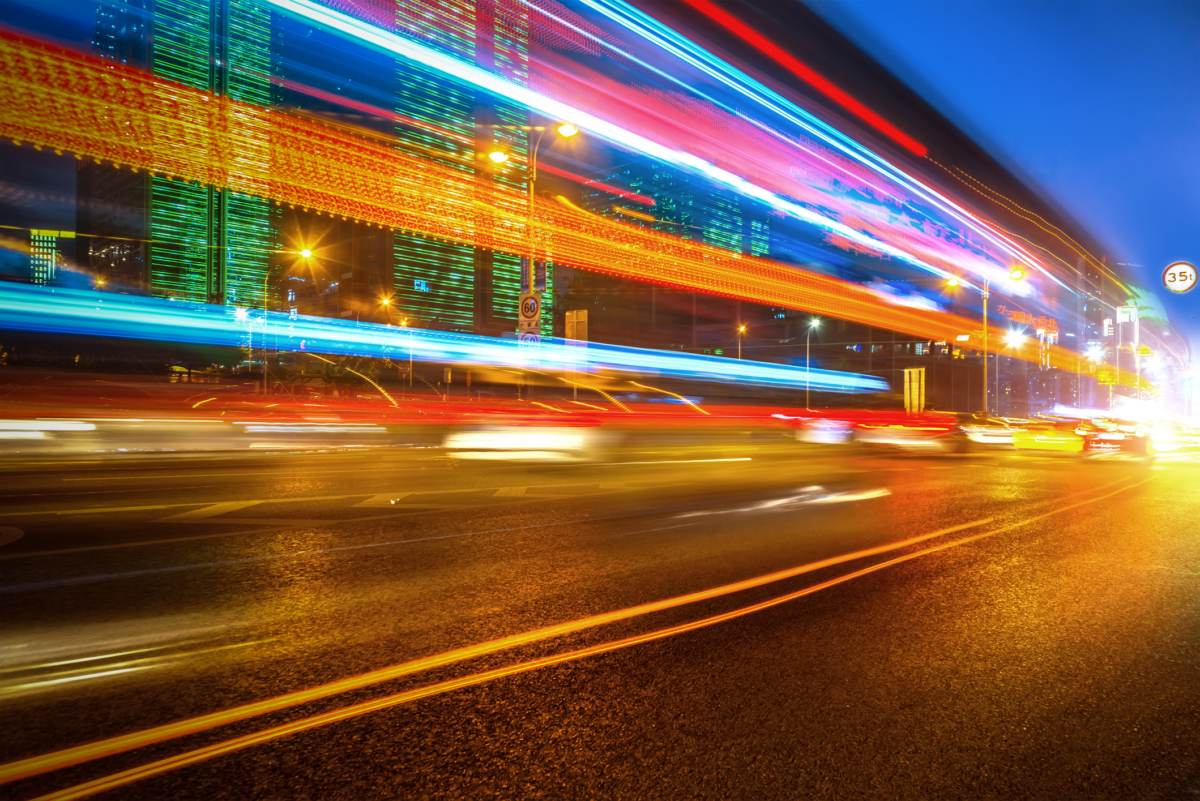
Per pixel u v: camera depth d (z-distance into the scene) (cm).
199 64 11881
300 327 11275
